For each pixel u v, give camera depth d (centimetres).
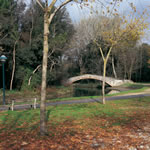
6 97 2691
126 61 5388
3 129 779
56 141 582
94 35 1471
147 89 3039
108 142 570
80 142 573
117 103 1598
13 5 3597
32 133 700
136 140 578
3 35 3384
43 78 633
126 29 1294
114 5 1041
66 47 4075
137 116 1007
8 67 3456
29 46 3575
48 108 1385
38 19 3906
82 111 1211
